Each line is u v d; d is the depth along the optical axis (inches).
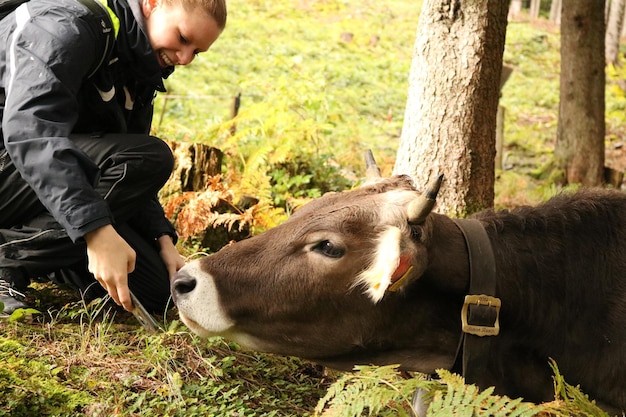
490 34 246.7
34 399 135.4
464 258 137.0
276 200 264.2
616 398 142.9
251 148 300.5
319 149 350.9
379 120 629.6
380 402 120.6
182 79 621.3
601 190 157.2
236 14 888.3
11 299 164.6
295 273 133.3
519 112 765.9
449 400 118.0
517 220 146.9
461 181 247.1
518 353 142.7
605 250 147.9
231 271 134.6
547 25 1127.0
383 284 121.4
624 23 1122.7
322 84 354.3
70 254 166.2
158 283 177.2
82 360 152.4
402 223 130.9
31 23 143.7
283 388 163.6
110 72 155.1
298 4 970.7
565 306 142.9
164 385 147.4
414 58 255.9
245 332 136.8
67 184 134.4
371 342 136.7
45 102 139.1
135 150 164.1
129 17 150.9
